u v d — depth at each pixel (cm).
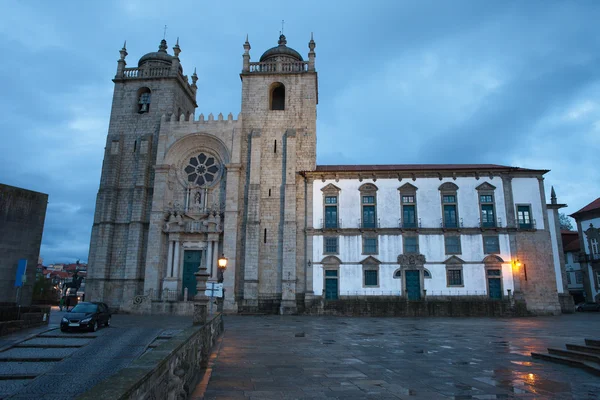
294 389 1038
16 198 2666
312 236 4403
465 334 2328
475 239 4256
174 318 3656
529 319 3603
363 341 2011
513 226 4250
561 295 4491
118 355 1686
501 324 3048
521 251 4238
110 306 4525
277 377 1176
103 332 2398
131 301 4369
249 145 4831
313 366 1346
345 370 1280
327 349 1736
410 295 4209
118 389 406
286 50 5325
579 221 6175
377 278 4262
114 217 4762
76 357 1642
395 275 4250
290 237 4428
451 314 3997
